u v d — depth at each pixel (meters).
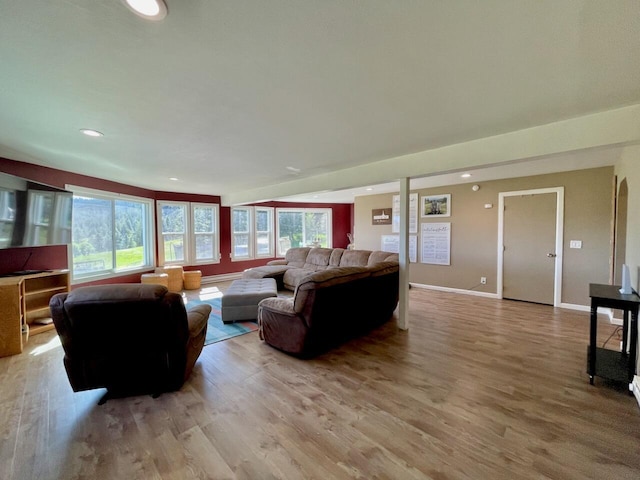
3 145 2.89
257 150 3.08
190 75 1.58
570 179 4.32
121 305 1.87
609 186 4.02
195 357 2.40
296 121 2.27
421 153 3.20
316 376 2.42
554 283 4.52
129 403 2.04
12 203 3.06
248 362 2.70
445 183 5.44
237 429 1.76
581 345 3.02
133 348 2.02
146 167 3.89
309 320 2.62
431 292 5.61
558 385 2.24
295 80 1.65
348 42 1.30
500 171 4.34
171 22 1.15
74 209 4.32
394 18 1.15
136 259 5.60
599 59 1.45
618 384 2.24
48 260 3.80
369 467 1.47
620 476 1.40
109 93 1.79
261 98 1.87
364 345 3.08
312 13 1.12
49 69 1.51
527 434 1.70
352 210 9.66
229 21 1.15
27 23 1.15
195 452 1.58
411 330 3.53
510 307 4.50
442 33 1.25
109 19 1.13
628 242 2.80
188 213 6.56
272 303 2.93
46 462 1.50
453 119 2.25
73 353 1.95
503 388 2.21
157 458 1.54
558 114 2.16
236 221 7.55
